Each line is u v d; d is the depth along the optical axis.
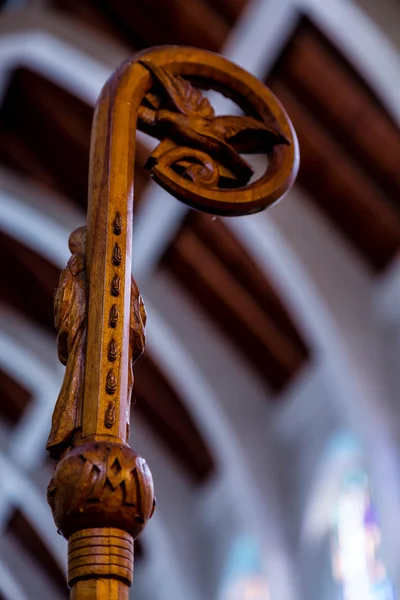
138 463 1.16
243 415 16.25
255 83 1.48
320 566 14.88
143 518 1.15
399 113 10.83
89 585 1.10
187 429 17.81
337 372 13.62
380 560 13.34
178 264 15.56
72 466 1.14
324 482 15.06
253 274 14.80
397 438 13.15
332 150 12.55
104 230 1.29
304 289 13.47
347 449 14.55
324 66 11.52
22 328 18.25
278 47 11.59
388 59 10.38
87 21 12.70
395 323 13.58
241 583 17.05
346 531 14.42
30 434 20.05
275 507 15.84
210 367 16.11
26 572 22.23
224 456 16.39
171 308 15.91
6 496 21.11
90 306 1.25
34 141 14.77
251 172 1.44
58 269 17.05
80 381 1.22
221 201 1.39
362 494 14.20
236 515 17.31
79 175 14.95
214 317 16.05
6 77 13.41
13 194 15.24
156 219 14.62
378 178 12.61
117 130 1.37
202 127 1.41
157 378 17.17
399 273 13.24
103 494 1.12
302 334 15.07
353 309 13.63
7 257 17.16
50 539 21.00
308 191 13.39
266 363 16.03
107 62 12.47
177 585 18.09
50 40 12.44
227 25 11.95
